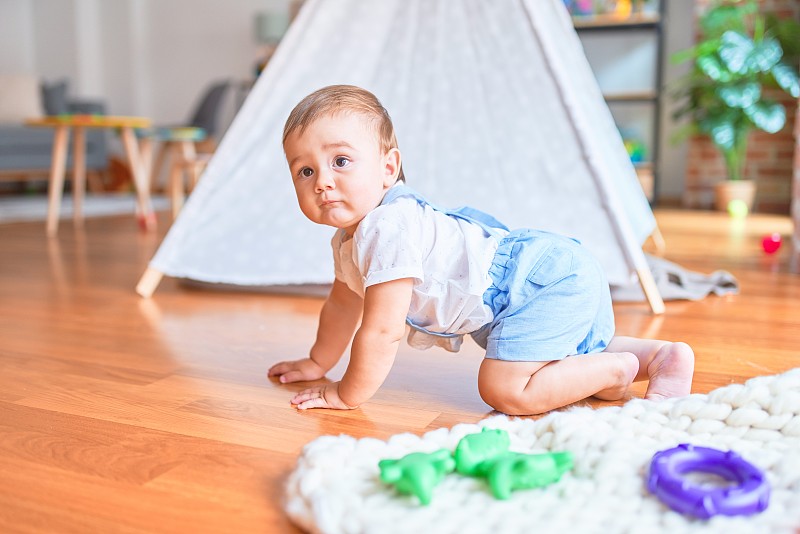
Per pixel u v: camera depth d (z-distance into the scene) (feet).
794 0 14.61
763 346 4.51
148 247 9.47
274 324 5.20
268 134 6.07
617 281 5.65
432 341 3.68
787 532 2.13
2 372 4.11
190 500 2.56
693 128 14.46
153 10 20.11
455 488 2.46
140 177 12.09
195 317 5.42
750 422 2.85
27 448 3.02
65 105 18.12
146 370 4.14
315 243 6.35
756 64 13.55
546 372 3.29
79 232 11.10
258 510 2.49
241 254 6.31
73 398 3.66
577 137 5.66
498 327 3.35
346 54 6.06
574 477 2.52
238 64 19.42
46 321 5.35
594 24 15.34
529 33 5.80
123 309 5.72
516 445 2.79
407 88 6.38
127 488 2.65
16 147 16.29
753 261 7.95
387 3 6.00
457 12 5.98
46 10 20.36
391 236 3.18
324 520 2.25
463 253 3.33
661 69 15.37
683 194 16.28
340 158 3.17
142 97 20.47
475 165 6.41
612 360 3.38
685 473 2.53
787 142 14.67
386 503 2.35
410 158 6.58
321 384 3.87
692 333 4.84
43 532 2.35
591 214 5.90
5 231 11.19
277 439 3.11
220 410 3.47
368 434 3.17
